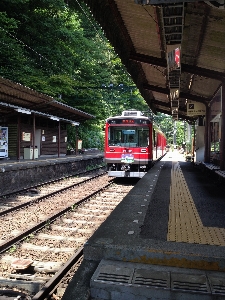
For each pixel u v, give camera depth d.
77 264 4.74
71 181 14.80
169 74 8.66
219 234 3.87
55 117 17.95
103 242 3.50
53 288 3.99
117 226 4.23
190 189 7.88
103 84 25.67
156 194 7.03
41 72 19.31
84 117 22.31
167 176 11.10
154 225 4.30
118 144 13.52
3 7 18.06
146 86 13.45
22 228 6.55
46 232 6.41
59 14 21.83
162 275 2.99
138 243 3.48
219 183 8.73
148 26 7.17
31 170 13.22
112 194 11.16
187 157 23.44
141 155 13.35
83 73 24.69
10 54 16.45
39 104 15.33
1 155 15.95
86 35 29.08
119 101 35.19
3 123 17.17
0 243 5.48
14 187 11.75
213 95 13.41
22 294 3.80
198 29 6.99
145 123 13.41
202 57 8.63
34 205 8.90
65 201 9.58
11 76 16.36
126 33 8.02
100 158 26.27
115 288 2.84
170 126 72.00
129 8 6.39
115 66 33.38
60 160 17.09
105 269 3.11
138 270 3.09
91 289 2.90
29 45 20.11
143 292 2.78
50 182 13.62
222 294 2.66
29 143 18.34
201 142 16.64
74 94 22.48
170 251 3.22
